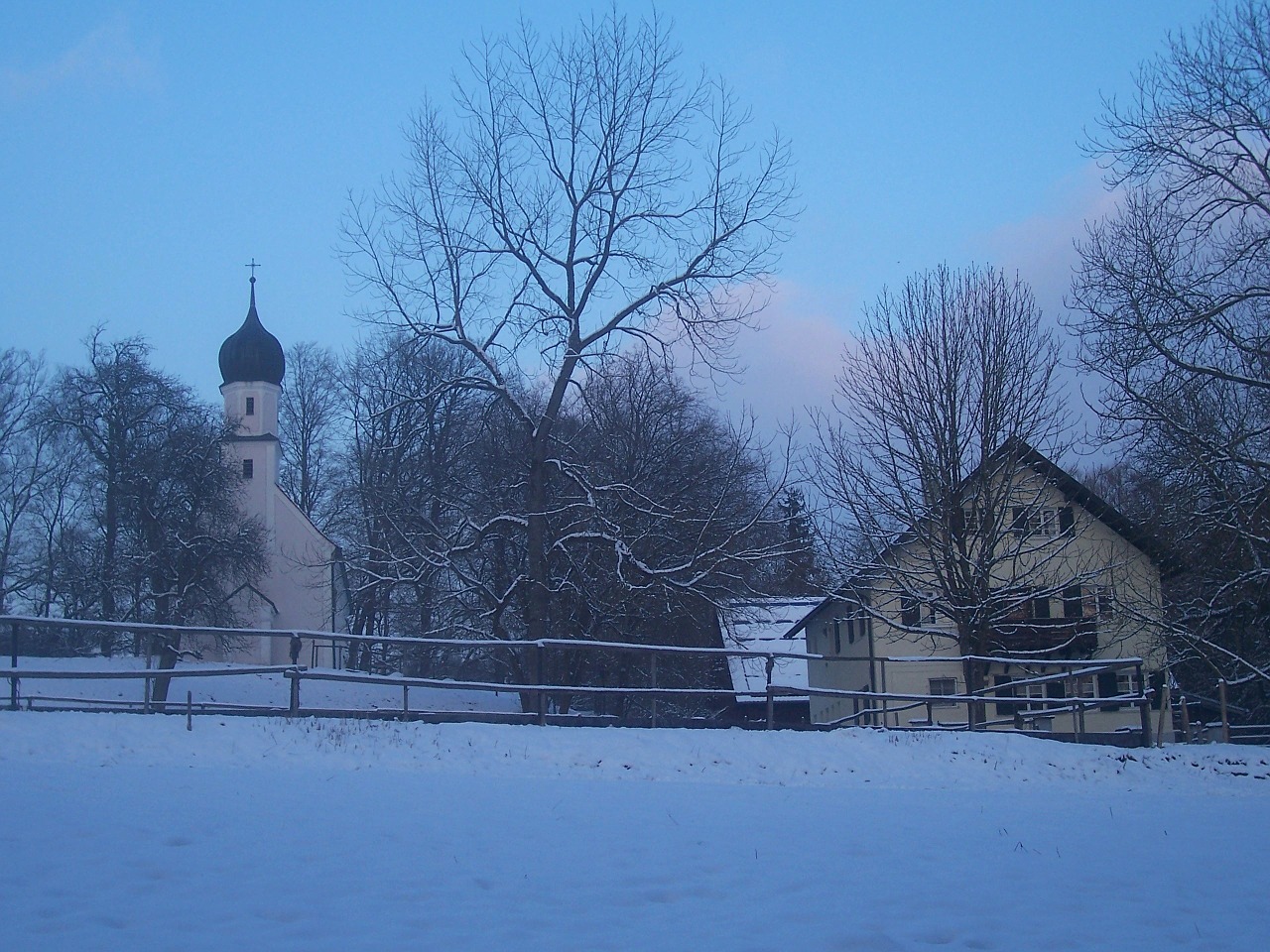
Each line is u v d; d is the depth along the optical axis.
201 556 42.22
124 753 13.82
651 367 28.27
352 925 6.89
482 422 29.30
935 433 32.22
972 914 7.77
